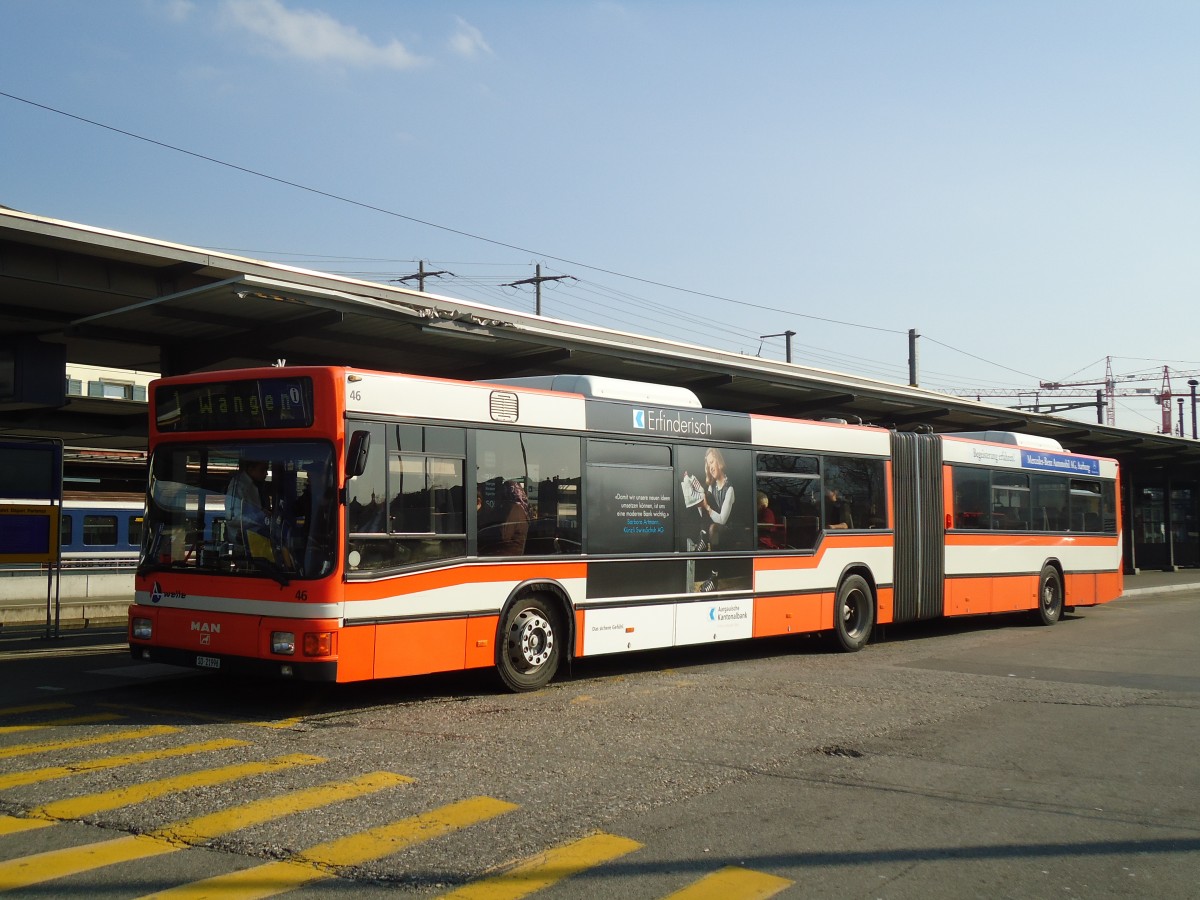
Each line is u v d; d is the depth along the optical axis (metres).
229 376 10.01
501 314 15.98
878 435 16.34
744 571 13.78
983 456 18.67
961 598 17.83
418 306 15.09
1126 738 9.04
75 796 6.63
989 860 5.73
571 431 11.70
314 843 5.74
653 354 16.42
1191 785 7.43
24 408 15.74
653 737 8.70
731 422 13.83
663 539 12.70
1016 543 19.36
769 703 10.46
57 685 11.35
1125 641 17.25
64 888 5.04
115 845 5.68
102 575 27.94
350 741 8.42
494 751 8.08
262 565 9.50
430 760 7.74
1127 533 41.59
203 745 8.23
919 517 17.02
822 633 15.72
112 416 24.58
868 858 5.71
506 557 10.85
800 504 14.82
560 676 12.53
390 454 9.85
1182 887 5.36
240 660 9.52
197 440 10.16
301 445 9.59
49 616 16.36
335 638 9.23
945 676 12.70
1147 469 45.56
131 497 31.66
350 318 13.80
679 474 13.00
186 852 5.59
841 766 7.79
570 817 6.33
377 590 9.59
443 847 5.71
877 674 12.84
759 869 5.49
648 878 5.32
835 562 15.28
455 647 10.30
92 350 17.17
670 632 12.70
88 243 11.96
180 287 13.62
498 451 10.89
